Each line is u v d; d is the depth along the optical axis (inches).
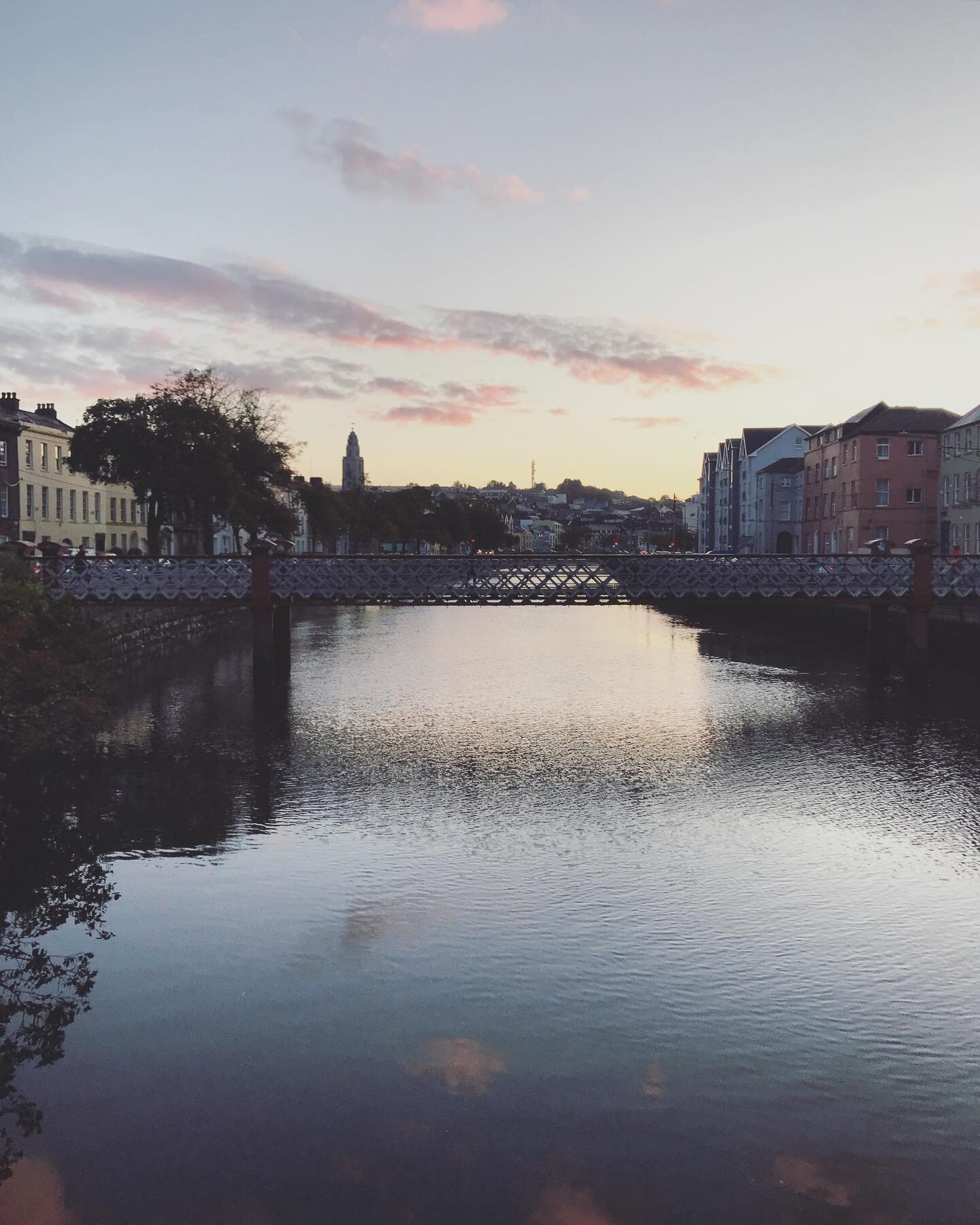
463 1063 411.2
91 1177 339.6
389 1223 318.3
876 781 909.8
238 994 469.4
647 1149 356.8
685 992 476.1
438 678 1672.0
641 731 1169.4
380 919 564.1
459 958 512.1
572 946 527.2
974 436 2422.5
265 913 572.1
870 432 3014.3
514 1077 401.4
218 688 1503.4
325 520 4269.2
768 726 1194.0
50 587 1454.2
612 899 598.9
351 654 2101.4
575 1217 321.4
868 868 657.0
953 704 1360.7
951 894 607.5
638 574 1563.7
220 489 2364.7
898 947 528.7
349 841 719.7
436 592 1535.4
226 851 693.9
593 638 2554.1
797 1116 377.1
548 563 1557.6
